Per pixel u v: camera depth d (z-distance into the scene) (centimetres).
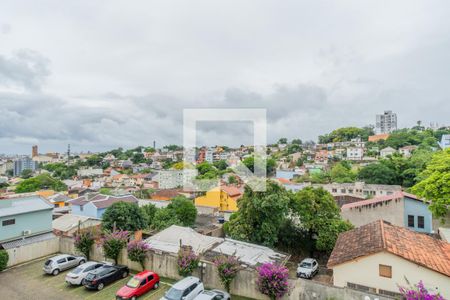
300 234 2691
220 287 1702
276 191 2348
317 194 2614
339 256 1634
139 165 15988
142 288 1606
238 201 2484
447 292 1361
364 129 18838
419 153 7594
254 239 2355
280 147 15475
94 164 17925
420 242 1659
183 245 1966
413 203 2855
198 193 5244
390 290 1455
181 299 1420
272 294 1459
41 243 2270
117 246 1995
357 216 2981
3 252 1997
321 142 18512
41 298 1590
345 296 1370
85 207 3772
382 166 6525
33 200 2717
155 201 4681
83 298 1586
